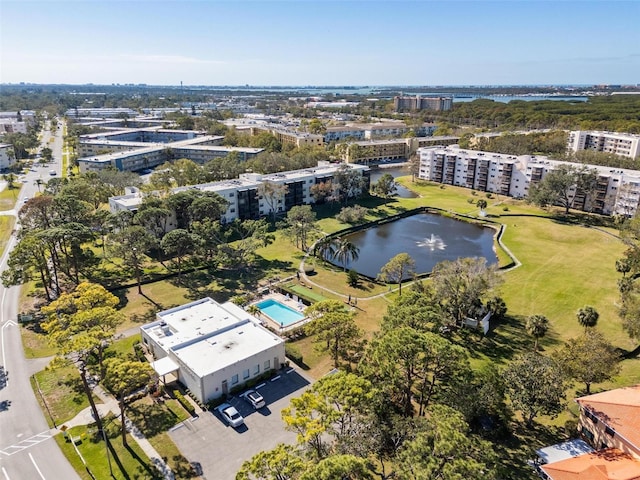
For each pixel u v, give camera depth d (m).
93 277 91.44
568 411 52.78
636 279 87.69
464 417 41.34
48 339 50.72
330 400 41.66
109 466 45.56
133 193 125.38
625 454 42.09
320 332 59.25
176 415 53.59
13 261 75.25
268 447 48.38
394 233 129.25
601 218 133.75
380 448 42.38
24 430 50.81
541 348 66.81
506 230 126.38
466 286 71.69
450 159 183.00
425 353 45.84
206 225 98.69
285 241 117.25
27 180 177.00
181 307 73.88
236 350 60.44
